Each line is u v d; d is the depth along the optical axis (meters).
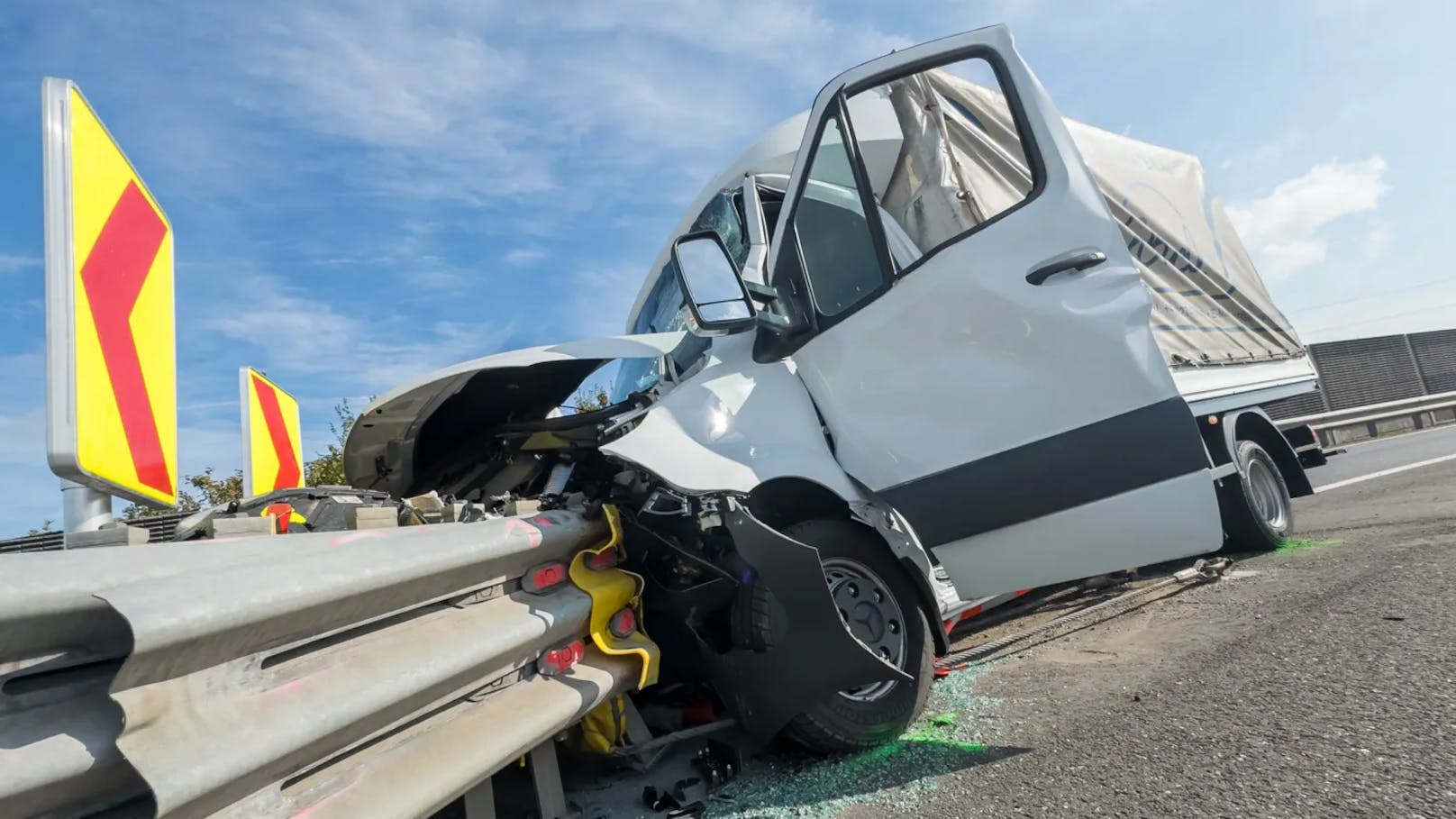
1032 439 2.88
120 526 1.52
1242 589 4.42
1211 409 5.35
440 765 1.81
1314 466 7.24
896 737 2.85
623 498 2.93
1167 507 2.86
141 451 1.90
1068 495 2.86
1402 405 15.79
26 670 1.14
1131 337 2.89
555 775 2.49
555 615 2.35
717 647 2.85
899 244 3.33
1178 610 4.23
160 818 1.17
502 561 2.21
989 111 3.31
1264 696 2.74
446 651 1.91
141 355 1.92
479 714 2.04
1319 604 3.78
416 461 3.66
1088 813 2.12
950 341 2.96
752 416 2.98
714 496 2.68
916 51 3.24
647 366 3.65
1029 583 2.91
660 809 2.50
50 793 1.11
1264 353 6.27
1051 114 3.06
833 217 3.26
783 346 3.27
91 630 1.21
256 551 1.54
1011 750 2.65
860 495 3.04
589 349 3.19
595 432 3.40
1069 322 2.88
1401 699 2.51
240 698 1.40
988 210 3.28
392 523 2.00
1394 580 3.95
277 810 1.45
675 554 2.86
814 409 3.16
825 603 2.58
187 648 1.25
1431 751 2.15
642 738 2.75
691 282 3.00
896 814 2.29
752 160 4.16
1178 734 2.54
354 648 1.72
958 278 2.97
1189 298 5.57
